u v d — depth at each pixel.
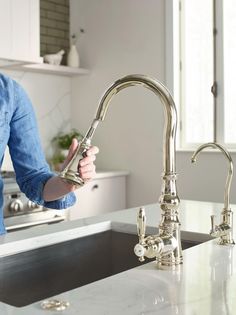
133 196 4.04
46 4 4.22
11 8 3.23
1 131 1.52
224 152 1.28
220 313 0.78
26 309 0.81
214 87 3.60
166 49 3.76
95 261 1.58
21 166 1.56
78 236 1.52
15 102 1.58
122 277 0.99
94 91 4.26
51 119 4.26
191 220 1.68
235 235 1.42
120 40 4.06
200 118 3.78
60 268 1.45
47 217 3.24
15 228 2.99
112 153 4.18
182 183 3.74
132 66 3.99
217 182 3.54
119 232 1.63
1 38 3.17
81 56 4.36
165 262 1.07
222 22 3.55
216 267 1.06
